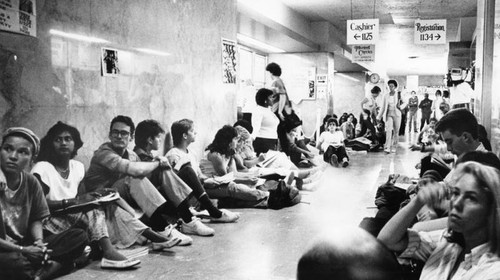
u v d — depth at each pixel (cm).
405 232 207
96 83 484
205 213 620
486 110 668
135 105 554
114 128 503
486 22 665
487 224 160
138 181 486
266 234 529
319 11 1458
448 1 1334
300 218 607
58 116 430
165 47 623
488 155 224
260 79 1659
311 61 1681
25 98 393
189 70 690
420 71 3478
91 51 477
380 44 2192
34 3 403
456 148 326
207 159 691
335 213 635
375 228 269
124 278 389
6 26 371
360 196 750
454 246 190
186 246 483
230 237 516
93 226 418
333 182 890
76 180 440
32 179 387
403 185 423
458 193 163
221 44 804
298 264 68
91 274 399
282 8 1302
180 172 572
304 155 1016
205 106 744
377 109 1638
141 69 568
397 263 66
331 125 1241
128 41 541
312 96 1686
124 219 453
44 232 393
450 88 1352
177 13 653
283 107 980
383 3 1356
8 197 364
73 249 400
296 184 802
